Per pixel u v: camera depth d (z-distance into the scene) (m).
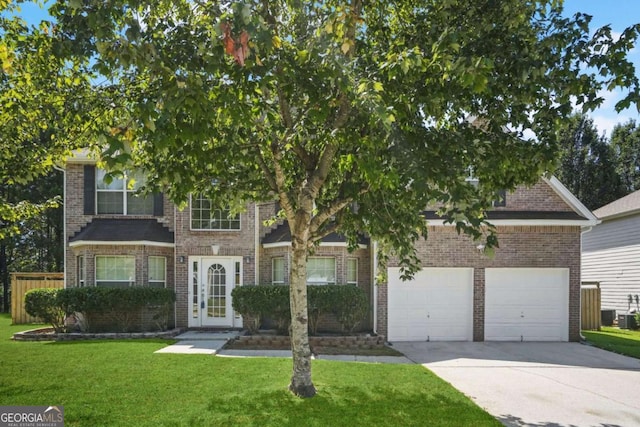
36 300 14.45
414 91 5.99
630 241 21.19
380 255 9.23
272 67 5.50
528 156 6.53
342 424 6.12
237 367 9.33
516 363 11.29
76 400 7.04
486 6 6.25
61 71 7.01
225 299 15.91
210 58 5.00
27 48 6.61
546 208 15.43
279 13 6.86
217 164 6.61
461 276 14.90
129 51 4.64
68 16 4.99
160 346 11.90
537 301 14.83
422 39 6.29
